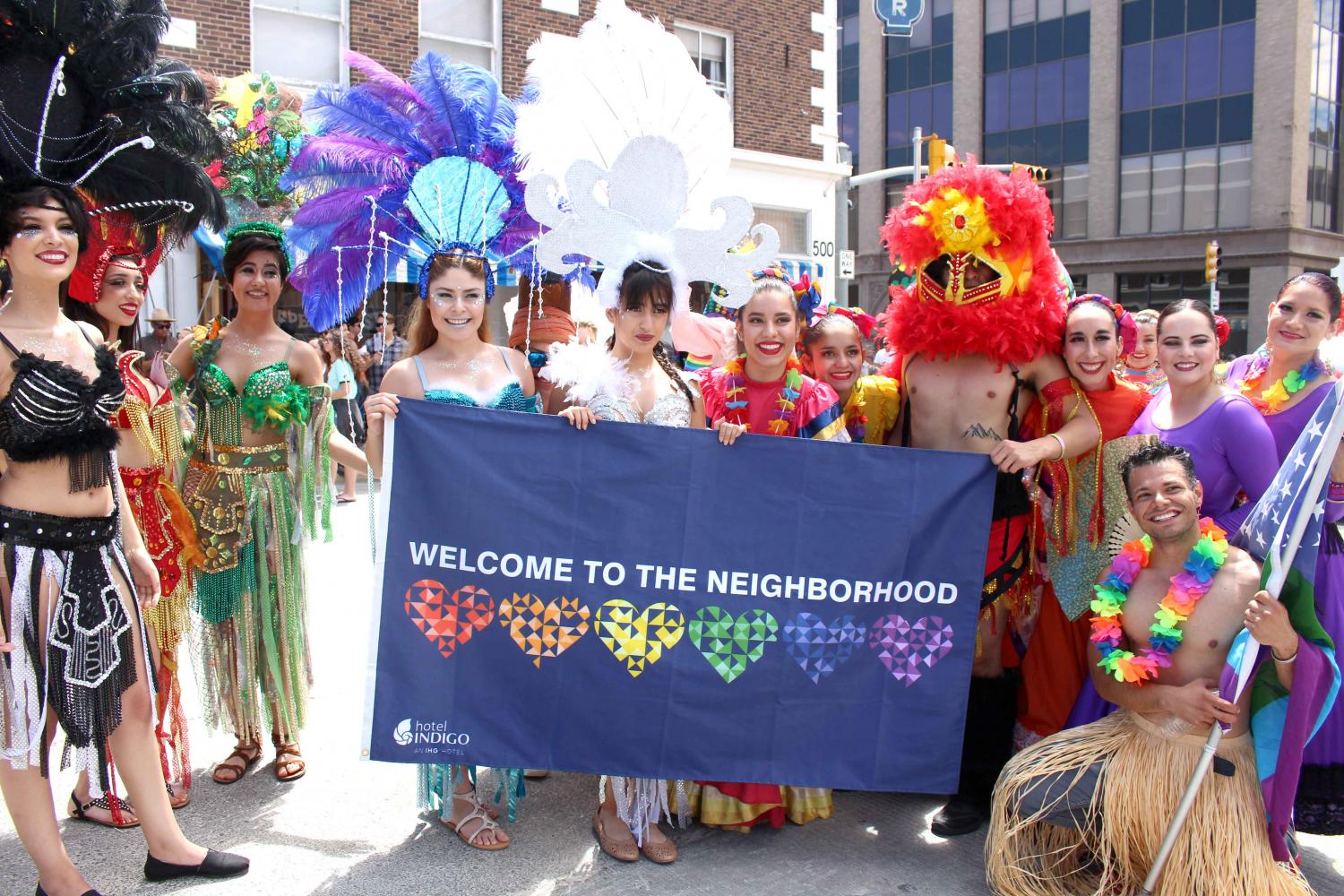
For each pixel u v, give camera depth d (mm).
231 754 3834
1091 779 2936
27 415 2580
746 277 3301
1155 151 30500
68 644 2686
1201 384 3354
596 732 3158
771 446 3176
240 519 3641
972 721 3520
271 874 3061
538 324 4609
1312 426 2779
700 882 3062
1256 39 28438
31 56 2916
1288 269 28703
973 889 3053
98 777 2938
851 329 3918
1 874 3043
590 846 3291
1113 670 2930
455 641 3105
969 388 3535
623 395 3244
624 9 3535
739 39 15750
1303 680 2697
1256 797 2850
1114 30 30484
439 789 3365
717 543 3174
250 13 11625
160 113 3201
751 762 3205
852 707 3242
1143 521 2957
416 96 3855
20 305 2738
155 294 10539
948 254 3467
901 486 3219
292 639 3766
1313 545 2717
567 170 3100
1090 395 3510
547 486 3121
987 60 33125
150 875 3000
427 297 3359
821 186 16938
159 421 3406
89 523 2748
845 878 3102
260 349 3689
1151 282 31203
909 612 3254
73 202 2770
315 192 3861
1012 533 3510
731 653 3193
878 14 12438
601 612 3150
